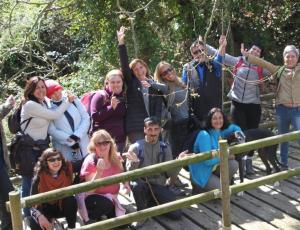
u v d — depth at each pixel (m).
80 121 4.53
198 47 5.23
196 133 4.86
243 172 5.29
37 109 4.16
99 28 8.76
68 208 4.18
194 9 8.44
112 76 4.72
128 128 4.81
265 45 9.08
